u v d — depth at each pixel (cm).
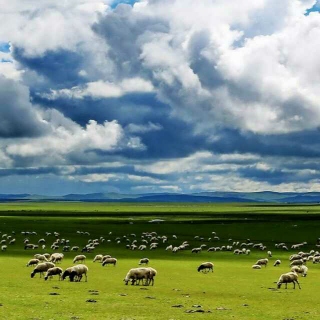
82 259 6762
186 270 5912
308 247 10056
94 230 13812
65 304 3055
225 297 3684
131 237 12012
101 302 3188
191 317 2706
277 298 3681
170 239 11556
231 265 6794
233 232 13175
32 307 2908
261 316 2803
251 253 8906
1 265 6066
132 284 4328
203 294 3828
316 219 18388
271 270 6122
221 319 2667
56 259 6575
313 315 2881
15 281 4353
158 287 4206
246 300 3538
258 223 15938
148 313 2817
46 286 4022
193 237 12106
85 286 4109
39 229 13888
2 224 15538
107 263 6369
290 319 2714
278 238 11788
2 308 2841
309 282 4872
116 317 2650
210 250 9281
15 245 9756
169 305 3153
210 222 16988
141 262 6731
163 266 6400
